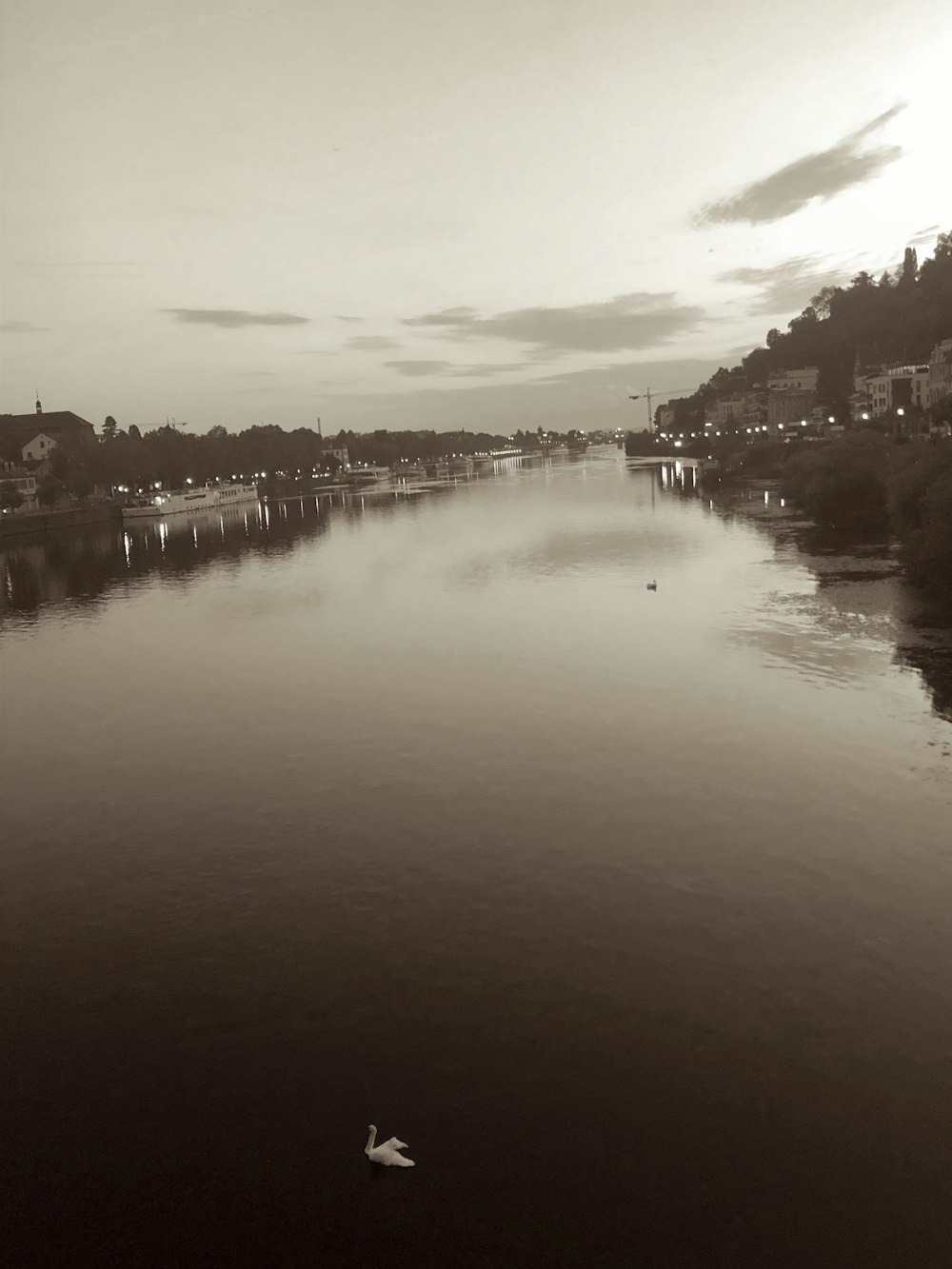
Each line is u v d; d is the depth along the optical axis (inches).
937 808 1352.1
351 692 2091.5
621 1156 802.8
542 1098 869.2
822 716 1723.7
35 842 1445.6
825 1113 834.8
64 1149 845.2
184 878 1301.7
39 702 2217.0
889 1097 848.3
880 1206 746.2
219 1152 832.9
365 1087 895.7
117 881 1307.8
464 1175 794.2
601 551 3914.9
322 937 1139.3
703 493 6269.7
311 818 1457.9
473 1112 858.1
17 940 1175.6
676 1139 816.9
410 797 1508.4
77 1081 927.0
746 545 3720.5
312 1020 993.5
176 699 2156.7
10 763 1795.0
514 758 1632.6
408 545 4781.0
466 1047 938.7
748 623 2427.4
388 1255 729.0
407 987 1033.5
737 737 1654.8
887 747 1567.4
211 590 3750.0
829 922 1104.2
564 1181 782.5
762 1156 795.4
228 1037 976.3
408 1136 836.6
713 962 1045.2
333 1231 751.1
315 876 1282.0
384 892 1227.9
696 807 1400.1
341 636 2687.0
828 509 4099.4
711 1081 877.2
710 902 1158.3
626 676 2046.0
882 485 3976.4
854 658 2049.7
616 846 1304.1
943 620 2293.3
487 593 3179.1
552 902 1180.5
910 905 1127.0
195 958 1115.3
